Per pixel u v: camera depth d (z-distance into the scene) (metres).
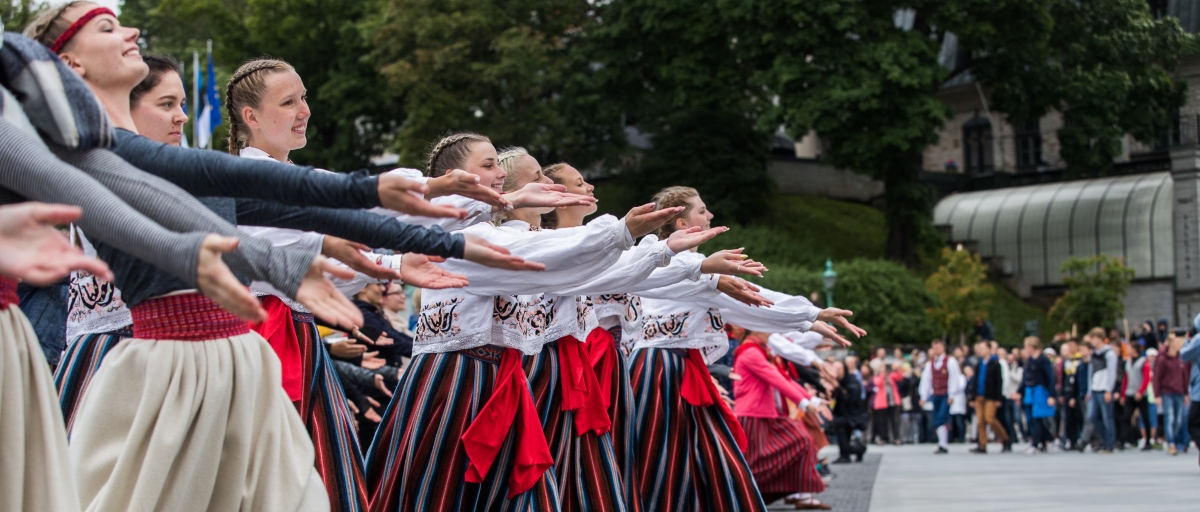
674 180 36.66
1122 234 41.16
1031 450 18.12
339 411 3.92
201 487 2.83
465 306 4.41
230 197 2.65
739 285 5.43
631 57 34.00
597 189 38.91
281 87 4.05
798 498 8.81
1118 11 32.69
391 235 2.77
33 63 2.35
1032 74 33.12
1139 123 33.97
